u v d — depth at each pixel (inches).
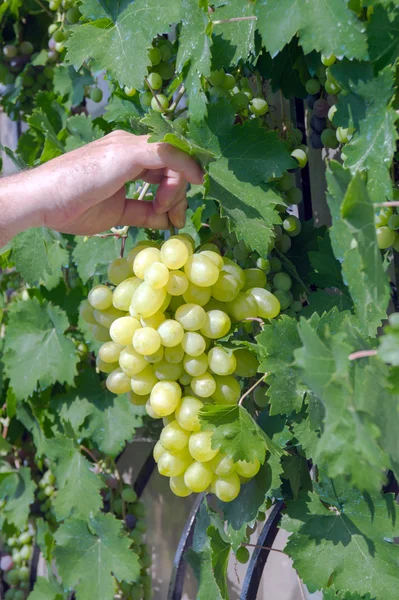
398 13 26.7
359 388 24.2
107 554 40.3
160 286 28.0
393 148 26.7
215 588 34.4
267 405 32.9
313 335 23.1
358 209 22.7
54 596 44.1
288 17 27.9
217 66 32.1
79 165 30.8
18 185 31.3
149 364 30.0
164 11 30.9
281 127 36.4
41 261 38.3
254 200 30.9
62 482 42.1
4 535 53.2
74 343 42.2
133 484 47.3
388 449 23.6
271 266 34.2
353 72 27.8
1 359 46.4
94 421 41.9
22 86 51.9
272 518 35.7
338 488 31.4
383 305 23.2
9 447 50.6
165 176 31.6
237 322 30.2
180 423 29.2
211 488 29.9
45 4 52.2
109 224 33.4
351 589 30.3
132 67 31.3
